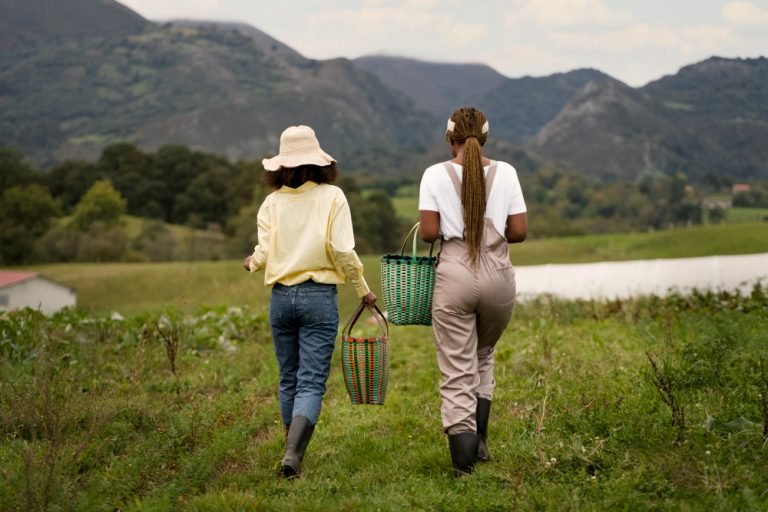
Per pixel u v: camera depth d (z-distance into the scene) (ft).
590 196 448.65
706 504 11.45
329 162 15.19
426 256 14.75
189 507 12.68
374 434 18.02
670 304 38.24
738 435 13.92
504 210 14.23
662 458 13.11
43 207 290.35
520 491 12.44
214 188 351.25
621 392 18.67
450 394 14.15
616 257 265.95
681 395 17.56
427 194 14.25
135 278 190.29
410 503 12.43
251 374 26.61
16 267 255.70
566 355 24.57
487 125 14.73
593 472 13.48
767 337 22.68
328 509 12.30
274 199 15.26
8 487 13.19
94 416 16.93
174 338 28.12
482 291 13.96
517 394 20.68
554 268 58.70
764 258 50.08
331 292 15.19
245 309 42.60
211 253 281.74
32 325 29.09
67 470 13.82
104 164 375.25
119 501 13.17
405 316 14.88
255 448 16.61
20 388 19.79
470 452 13.91
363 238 278.46
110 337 30.66
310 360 15.08
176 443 16.40
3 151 357.61
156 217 344.28
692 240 284.00
